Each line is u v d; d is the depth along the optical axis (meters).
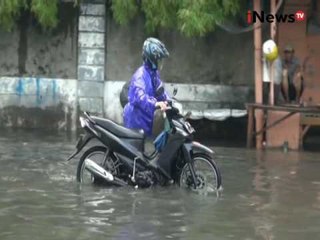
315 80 36.41
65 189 21.88
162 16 34.53
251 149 32.88
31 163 26.70
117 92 37.94
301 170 26.81
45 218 18.12
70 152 29.77
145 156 22.52
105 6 37.47
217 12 33.28
